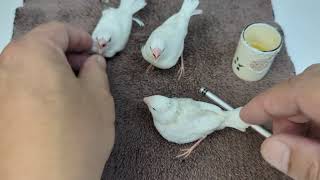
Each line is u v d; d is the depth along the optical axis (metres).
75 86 0.24
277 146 0.23
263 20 0.39
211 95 0.33
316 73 0.23
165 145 0.32
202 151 0.32
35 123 0.21
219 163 0.31
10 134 0.21
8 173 0.20
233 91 0.35
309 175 0.22
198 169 0.31
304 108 0.23
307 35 0.41
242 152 0.32
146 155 0.31
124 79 0.34
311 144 0.22
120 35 0.34
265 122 0.29
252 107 0.26
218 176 0.31
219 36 0.37
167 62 0.33
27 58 0.23
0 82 0.23
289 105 0.24
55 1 0.38
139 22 0.37
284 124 0.26
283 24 0.40
